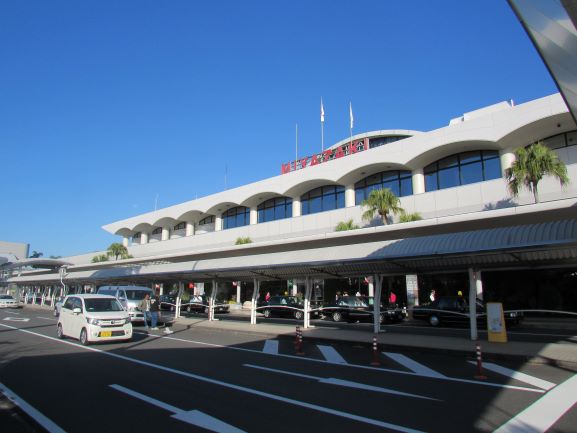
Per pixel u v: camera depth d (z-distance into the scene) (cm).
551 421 626
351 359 1216
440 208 2933
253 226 4278
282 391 817
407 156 3131
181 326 2284
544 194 2488
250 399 757
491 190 2723
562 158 2584
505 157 2759
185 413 672
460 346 1367
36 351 1340
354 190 3650
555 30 511
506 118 2658
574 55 560
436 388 844
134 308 2314
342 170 3534
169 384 877
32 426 619
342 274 1994
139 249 5850
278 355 1288
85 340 1479
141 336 1797
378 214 3241
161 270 2753
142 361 1161
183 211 5253
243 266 2117
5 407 722
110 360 1177
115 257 6062
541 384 877
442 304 2209
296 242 3438
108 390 825
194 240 4972
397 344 1428
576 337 1638
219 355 1280
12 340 1612
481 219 2427
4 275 6650
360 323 2434
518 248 1300
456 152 3036
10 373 993
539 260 1452
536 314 2386
